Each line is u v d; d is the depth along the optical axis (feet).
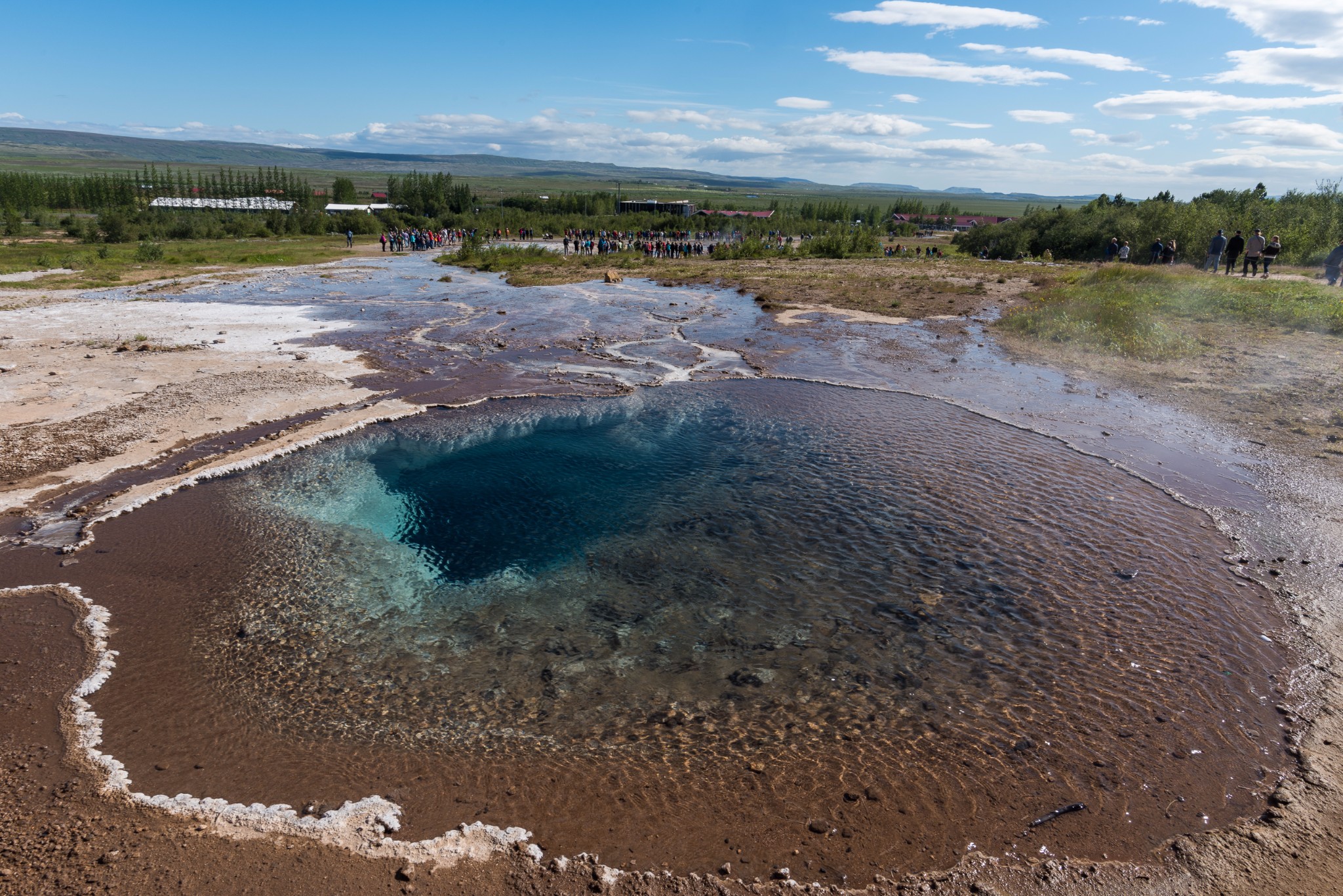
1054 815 13.75
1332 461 29.32
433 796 14.30
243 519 25.61
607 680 17.89
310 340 52.85
